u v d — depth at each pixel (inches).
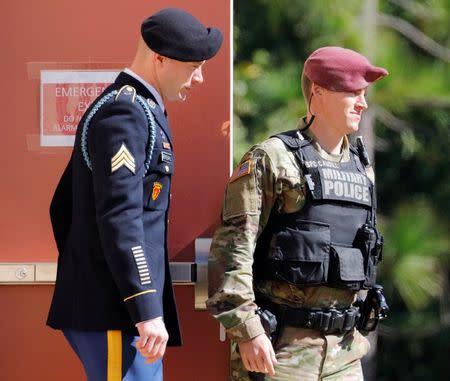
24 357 499.8
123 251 399.9
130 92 420.5
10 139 502.9
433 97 1139.3
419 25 1174.3
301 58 1141.1
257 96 1116.5
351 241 458.9
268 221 455.5
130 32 504.1
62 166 503.2
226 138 503.2
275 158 451.5
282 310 451.5
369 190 467.8
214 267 447.5
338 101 464.1
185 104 502.6
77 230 425.4
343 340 461.7
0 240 501.7
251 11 1154.7
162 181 425.4
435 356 1245.7
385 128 1192.2
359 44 1104.8
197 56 430.3
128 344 418.3
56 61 503.5
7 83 503.5
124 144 408.8
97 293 416.5
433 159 1192.2
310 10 1119.6
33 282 497.4
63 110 503.2
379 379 1253.7
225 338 495.5
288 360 448.8
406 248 1105.4
